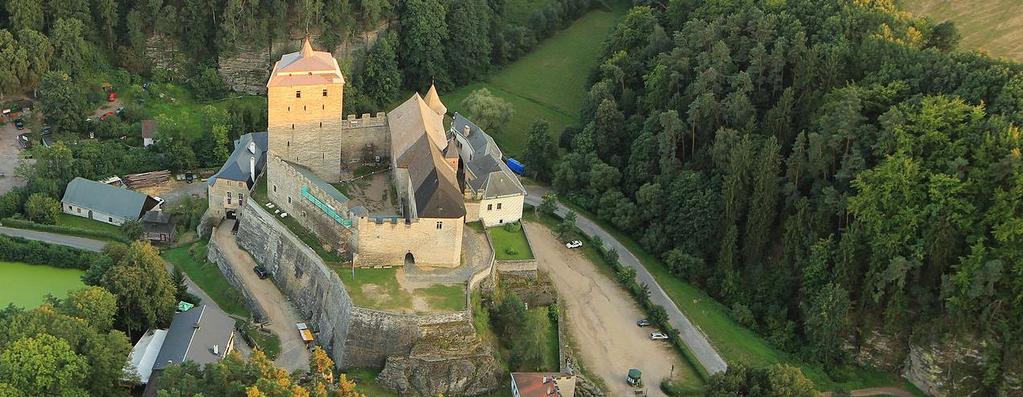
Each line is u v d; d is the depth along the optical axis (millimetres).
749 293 163625
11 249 164875
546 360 142125
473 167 172250
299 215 157625
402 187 162875
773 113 173500
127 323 139250
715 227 170375
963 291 140875
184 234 174500
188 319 137875
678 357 148875
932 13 193375
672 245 176250
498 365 139125
